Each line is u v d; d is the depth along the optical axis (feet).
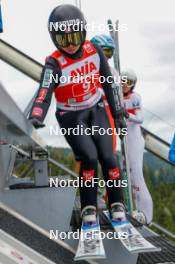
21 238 21.40
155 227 45.42
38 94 23.59
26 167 40.47
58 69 24.44
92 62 25.11
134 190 41.57
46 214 24.95
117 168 24.18
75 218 26.81
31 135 24.53
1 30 27.94
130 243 21.94
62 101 24.79
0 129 21.76
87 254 20.45
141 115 41.14
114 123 26.40
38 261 19.53
